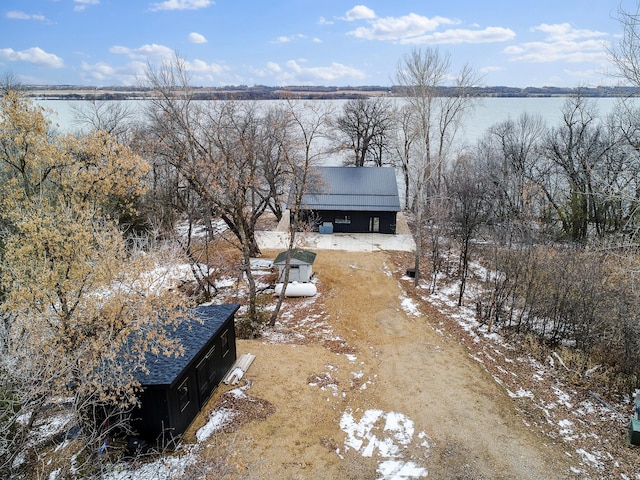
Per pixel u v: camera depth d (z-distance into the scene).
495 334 21.75
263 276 29.97
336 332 22.27
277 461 13.04
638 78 16.06
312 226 38.81
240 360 18.58
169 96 23.92
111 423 13.05
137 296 12.74
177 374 12.91
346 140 49.97
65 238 12.37
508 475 12.72
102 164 14.01
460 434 14.50
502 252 25.88
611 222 30.95
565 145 36.84
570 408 15.94
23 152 13.20
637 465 13.05
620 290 18.55
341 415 15.53
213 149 26.67
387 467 13.05
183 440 13.73
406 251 35.00
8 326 12.11
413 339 21.41
